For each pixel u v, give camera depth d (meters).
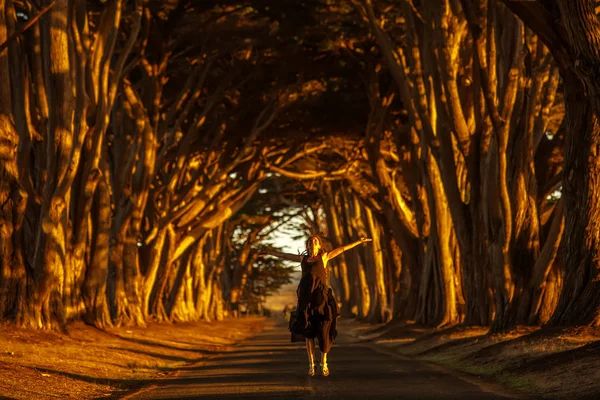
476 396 11.91
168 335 35.19
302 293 14.82
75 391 13.63
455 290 36.97
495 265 25.92
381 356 23.11
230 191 47.16
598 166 18.62
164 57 38.50
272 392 12.70
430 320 38.62
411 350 28.58
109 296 37.56
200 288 69.44
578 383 12.16
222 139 47.81
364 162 54.12
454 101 28.23
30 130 25.23
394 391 12.65
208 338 38.34
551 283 24.94
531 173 25.81
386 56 34.19
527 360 16.09
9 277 23.73
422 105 31.88
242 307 128.75
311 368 15.44
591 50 16.39
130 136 37.94
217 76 43.66
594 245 18.69
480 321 29.45
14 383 13.37
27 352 18.91
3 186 23.34
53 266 24.41
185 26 39.78
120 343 26.25
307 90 45.38
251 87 44.09
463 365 18.55
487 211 26.39
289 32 37.72
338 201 75.94
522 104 25.48
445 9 28.16
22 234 24.22
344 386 13.48
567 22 16.53
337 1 36.34
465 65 29.73
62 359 18.66
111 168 38.81
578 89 18.62
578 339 17.22
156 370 19.17
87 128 26.23
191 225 45.50
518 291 25.55
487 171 26.39
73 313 27.45
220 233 74.94
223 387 13.82
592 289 18.58
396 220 44.38
